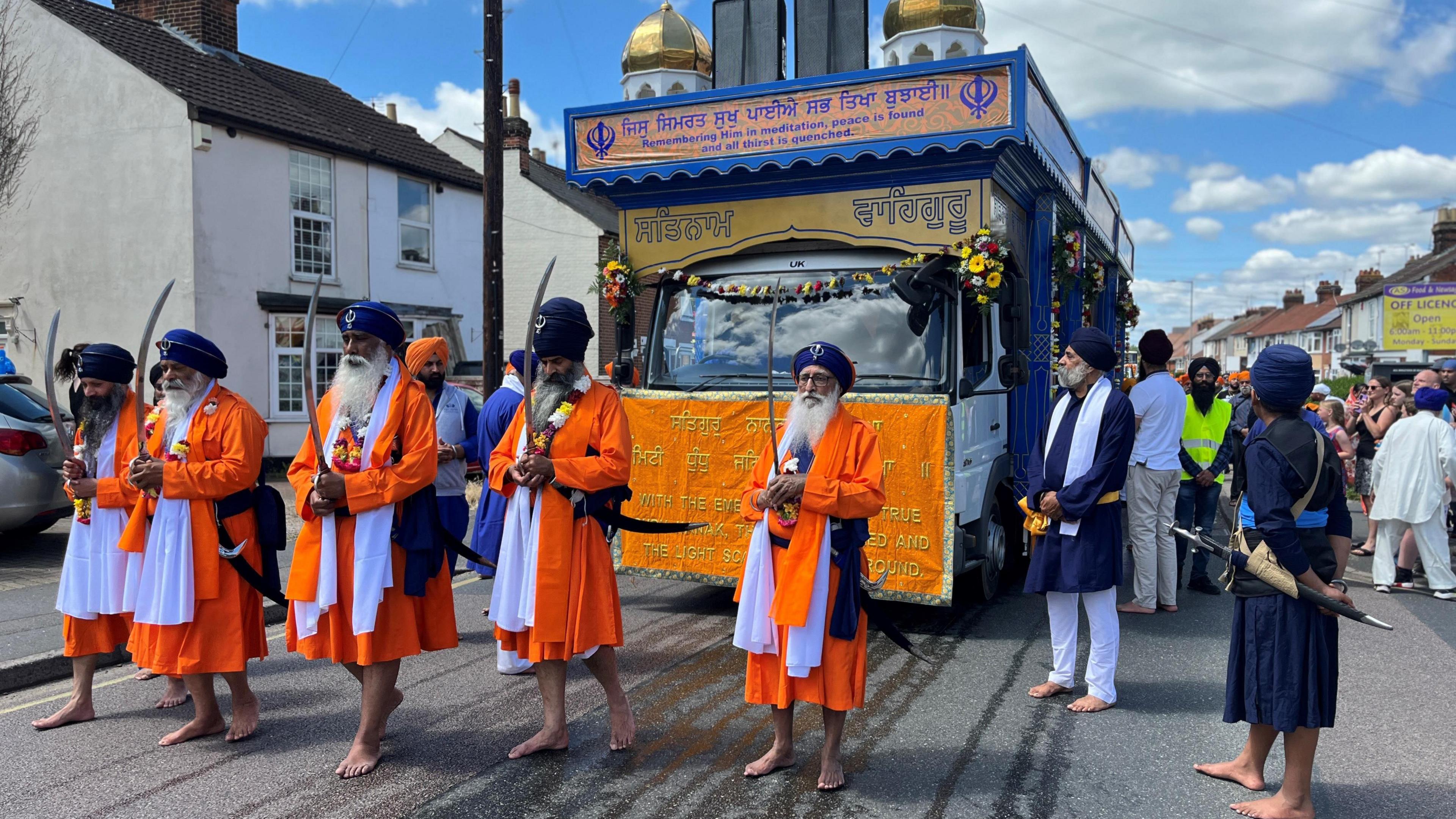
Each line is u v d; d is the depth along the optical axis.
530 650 3.96
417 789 3.77
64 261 15.80
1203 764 4.02
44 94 15.77
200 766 4.00
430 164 20.08
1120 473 4.61
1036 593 4.95
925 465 5.73
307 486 3.80
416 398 4.00
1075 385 4.79
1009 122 5.71
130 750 4.20
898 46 7.13
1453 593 7.40
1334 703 3.42
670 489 6.50
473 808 3.59
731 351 6.48
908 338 6.01
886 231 6.18
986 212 5.94
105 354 4.58
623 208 6.99
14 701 4.98
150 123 15.09
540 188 27.00
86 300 15.67
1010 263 6.68
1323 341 64.19
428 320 19.91
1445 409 9.66
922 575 5.74
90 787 3.79
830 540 3.66
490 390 11.29
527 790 3.76
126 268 15.34
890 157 6.02
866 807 3.62
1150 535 6.74
